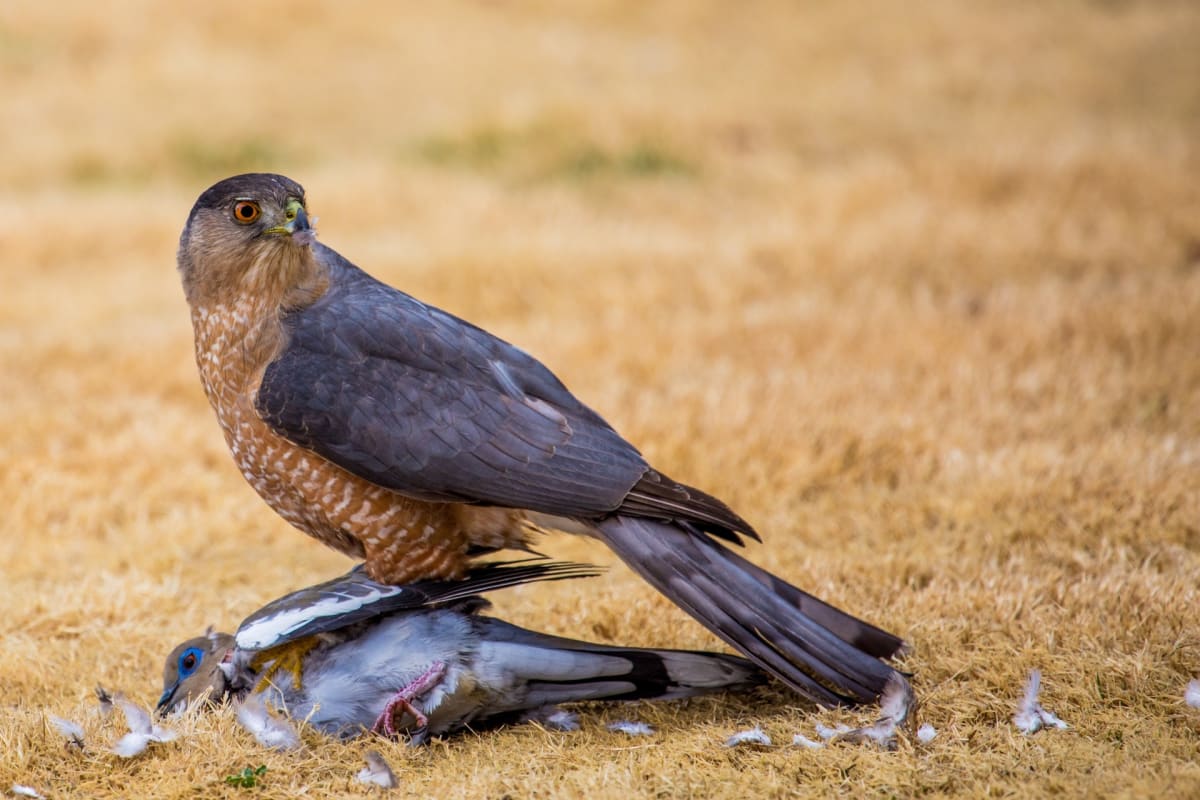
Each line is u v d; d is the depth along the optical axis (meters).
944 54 27.55
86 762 6.52
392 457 7.02
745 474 10.70
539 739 6.86
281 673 6.93
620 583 8.98
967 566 8.88
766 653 6.59
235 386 7.40
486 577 7.18
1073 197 18.22
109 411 12.31
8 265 17.05
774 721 6.88
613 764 6.41
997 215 17.59
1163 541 9.13
